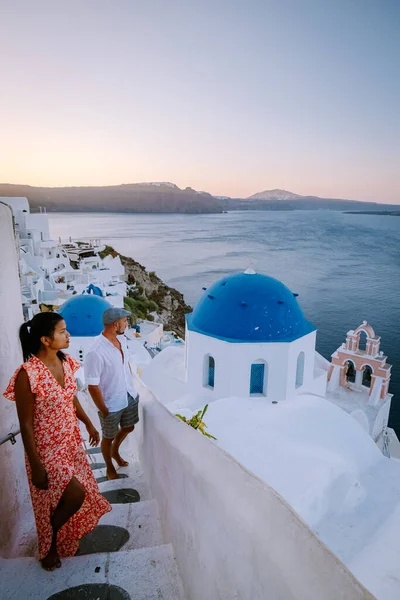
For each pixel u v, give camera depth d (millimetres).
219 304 12625
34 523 3865
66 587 2875
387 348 61000
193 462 2775
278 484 5730
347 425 7590
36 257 37875
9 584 2930
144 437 4836
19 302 4059
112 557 3154
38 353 3166
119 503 4340
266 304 12320
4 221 3658
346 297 99938
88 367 4719
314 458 6211
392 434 20578
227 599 2121
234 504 2170
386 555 4809
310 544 1741
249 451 6441
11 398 3113
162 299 68188
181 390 13742
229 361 12016
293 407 7910
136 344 25453
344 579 1546
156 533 3668
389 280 126500
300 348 12531
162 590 2852
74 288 39500
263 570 1831
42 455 3127
